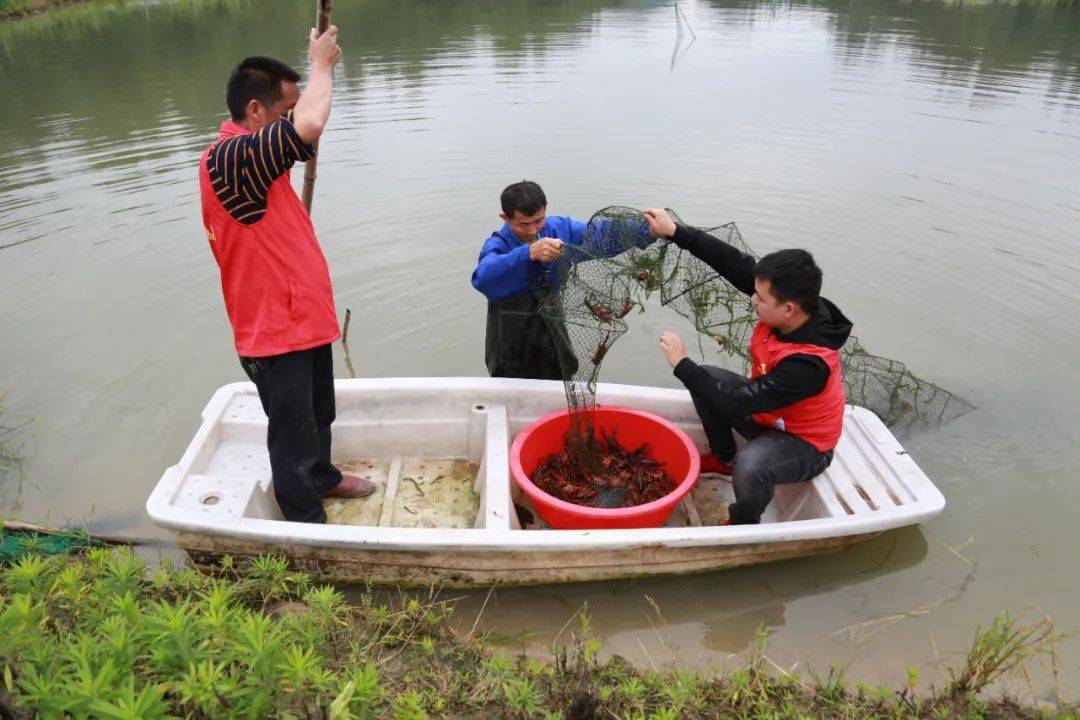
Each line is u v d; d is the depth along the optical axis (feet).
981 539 12.09
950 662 10.00
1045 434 14.40
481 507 11.61
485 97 34.06
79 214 23.43
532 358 13.80
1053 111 31.35
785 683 9.44
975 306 18.72
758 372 11.51
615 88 35.40
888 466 11.98
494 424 12.85
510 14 54.49
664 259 12.54
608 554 10.80
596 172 26.08
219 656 6.39
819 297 11.13
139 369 16.69
